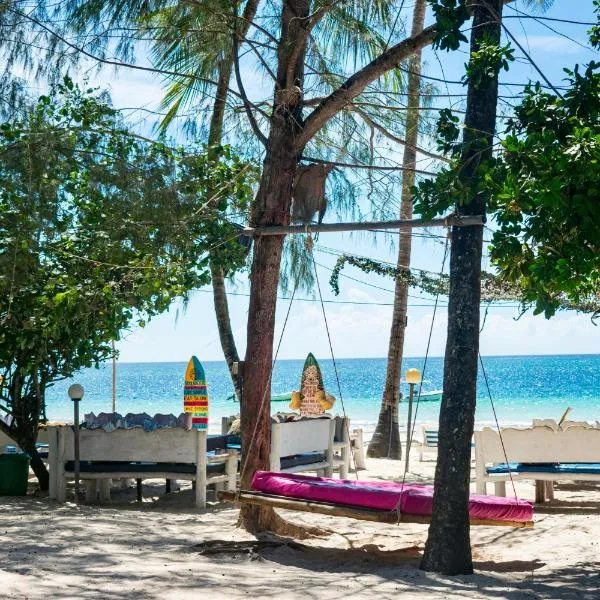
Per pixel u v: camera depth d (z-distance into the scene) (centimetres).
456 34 745
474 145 728
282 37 960
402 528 1020
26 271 1039
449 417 741
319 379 1570
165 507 1125
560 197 654
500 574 743
